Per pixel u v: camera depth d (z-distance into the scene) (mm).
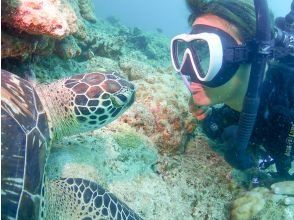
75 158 397
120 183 438
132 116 521
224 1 430
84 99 405
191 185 515
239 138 433
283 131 443
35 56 506
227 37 418
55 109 411
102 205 350
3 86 326
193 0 444
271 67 439
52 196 335
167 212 449
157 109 546
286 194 457
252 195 477
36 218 278
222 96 469
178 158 554
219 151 587
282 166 492
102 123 437
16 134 285
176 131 549
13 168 265
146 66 810
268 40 385
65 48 568
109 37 967
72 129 429
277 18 472
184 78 487
